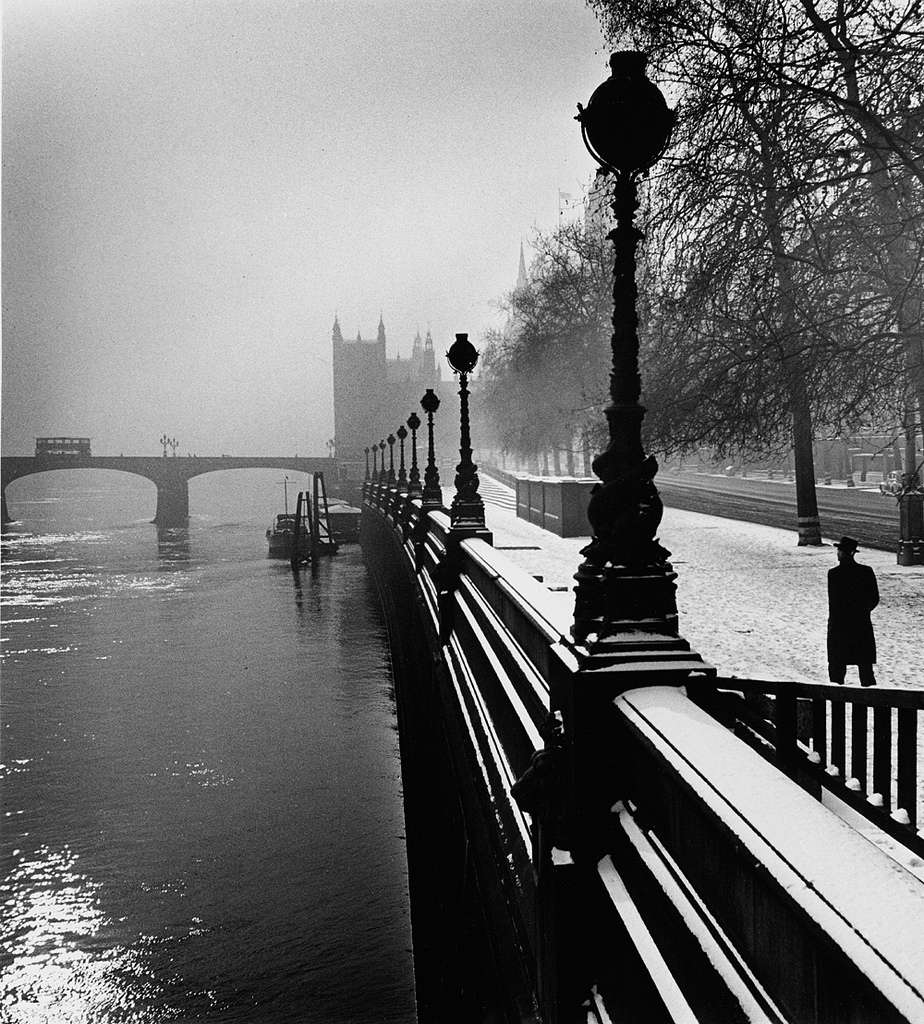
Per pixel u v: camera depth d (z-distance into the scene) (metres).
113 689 37.16
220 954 16.11
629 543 4.95
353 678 37.53
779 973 2.76
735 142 18.06
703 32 17.98
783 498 46.38
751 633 13.70
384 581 50.50
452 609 14.91
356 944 16.30
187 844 21.02
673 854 3.83
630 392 5.12
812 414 21.88
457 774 10.08
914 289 17.00
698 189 18.59
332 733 29.70
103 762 27.44
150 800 24.08
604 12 19.59
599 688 4.67
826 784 4.29
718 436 21.78
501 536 32.81
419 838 16.91
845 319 18.31
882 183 16.78
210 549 101.56
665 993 3.45
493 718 8.74
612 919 4.29
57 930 17.27
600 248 45.47
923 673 10.80
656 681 4.66
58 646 46.62
